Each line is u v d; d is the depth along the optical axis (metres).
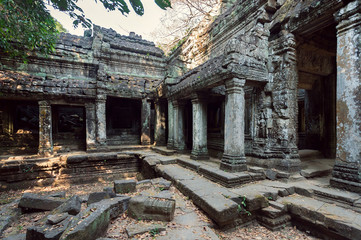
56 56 11.81
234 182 5.36
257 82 6.71
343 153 4.72
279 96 6.39
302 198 4.84
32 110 13.22
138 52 14.88
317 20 5.43
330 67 7.94
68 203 4.32
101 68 12.28
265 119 6.79
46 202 5.09
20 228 4.37
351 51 4.55
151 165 8.35
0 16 5.53
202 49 12.60
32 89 9.05
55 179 8.79
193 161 7.98
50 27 6.89
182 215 4.32
